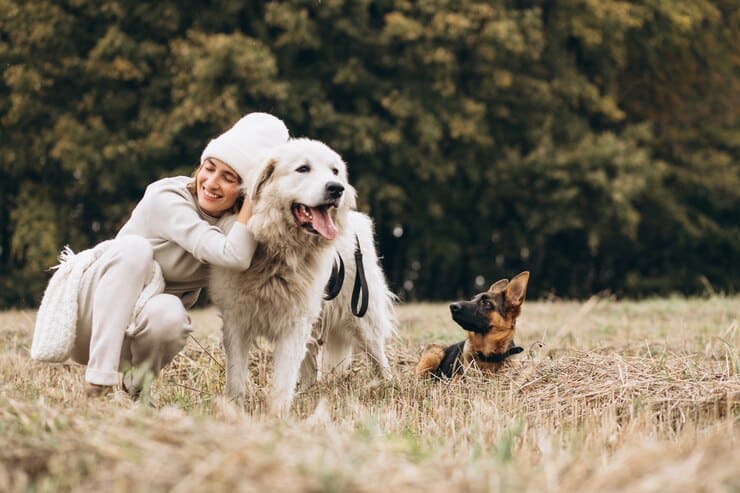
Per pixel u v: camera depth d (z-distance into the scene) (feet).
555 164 63.10
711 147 75.66
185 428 10.73
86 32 59.77
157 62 58.29
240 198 16.65
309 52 62.03
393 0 60.59
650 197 69.92
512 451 12.03
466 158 62.90
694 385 16.15
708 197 74.33
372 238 21.36
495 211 68.90
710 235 74.59
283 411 15.24
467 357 21.61
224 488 8.98
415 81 60.64
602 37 67.05
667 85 75.92
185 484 9.03
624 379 16.88
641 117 75.92
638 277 73.20
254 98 55.98
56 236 59.62
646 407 14.88
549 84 64.80
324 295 19.24
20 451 10.37
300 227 16.02
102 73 56.85
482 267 73.51
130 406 13.65
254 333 16.99
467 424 14.30
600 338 28.04
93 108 58.49
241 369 16.81
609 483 9.49
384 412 15.83
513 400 16.52
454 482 9.22
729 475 9.22
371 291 20.94
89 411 12.59
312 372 20.39
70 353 15.94
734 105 77.51
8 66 58.65
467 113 59.93
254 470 9.24
